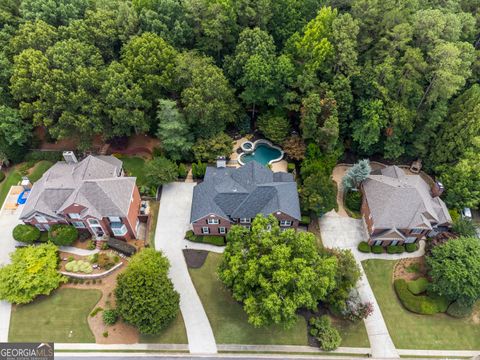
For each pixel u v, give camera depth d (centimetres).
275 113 6172
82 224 4797
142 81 5475
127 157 6041
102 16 5759
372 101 5706
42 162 5859
